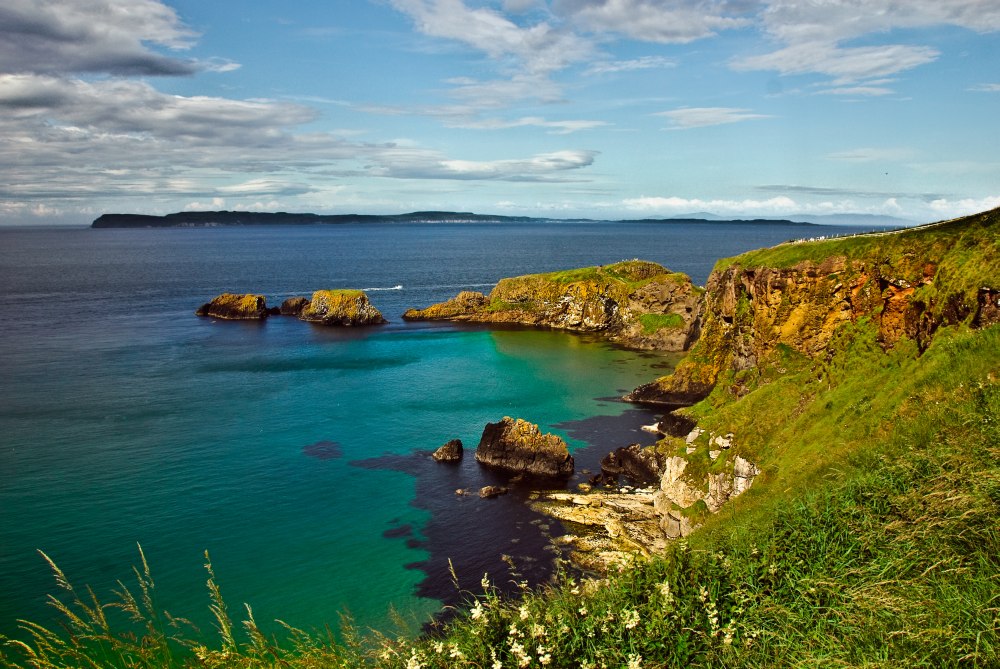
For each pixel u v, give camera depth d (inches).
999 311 1277.1
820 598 422.3
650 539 1722.4
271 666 402.9
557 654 383.9
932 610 360.8
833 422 1389.0
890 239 2036.2
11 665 390.9
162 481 2128.4
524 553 1681.8
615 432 2667.3
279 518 1889.8
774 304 2453.2
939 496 472.1
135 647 411.8
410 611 1445.6
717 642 392.2
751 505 1117.7
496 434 2314.2
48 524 1818.4
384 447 2481.5
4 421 2699.3
